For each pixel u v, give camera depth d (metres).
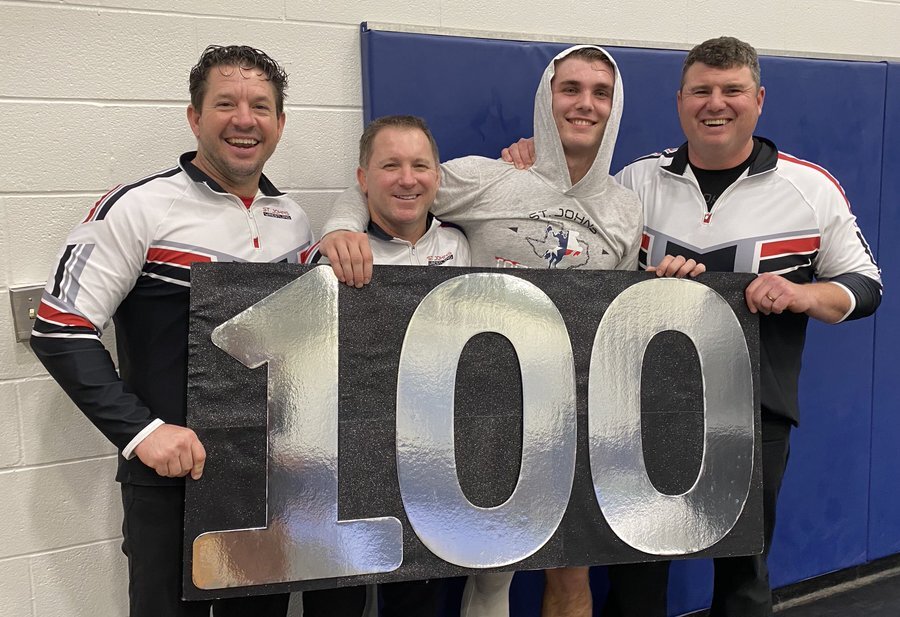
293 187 1.94
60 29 1.69
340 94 1.97
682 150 1.87
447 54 1.98
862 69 2.47
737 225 1.79
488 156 2.06
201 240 1.47
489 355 1.56
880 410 2.62
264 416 1.43
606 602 2.01
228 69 1.45
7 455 1.75
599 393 1.62
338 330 1.47
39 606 1.81
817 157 2.44
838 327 2.50
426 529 1.52
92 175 1.75
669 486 1.67
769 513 1.83
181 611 1.47
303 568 1.45
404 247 1.65
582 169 1.75
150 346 1.45
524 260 1.72
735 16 2.46
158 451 1.32
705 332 1.68
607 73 1.68
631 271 1.64
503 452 1.57
